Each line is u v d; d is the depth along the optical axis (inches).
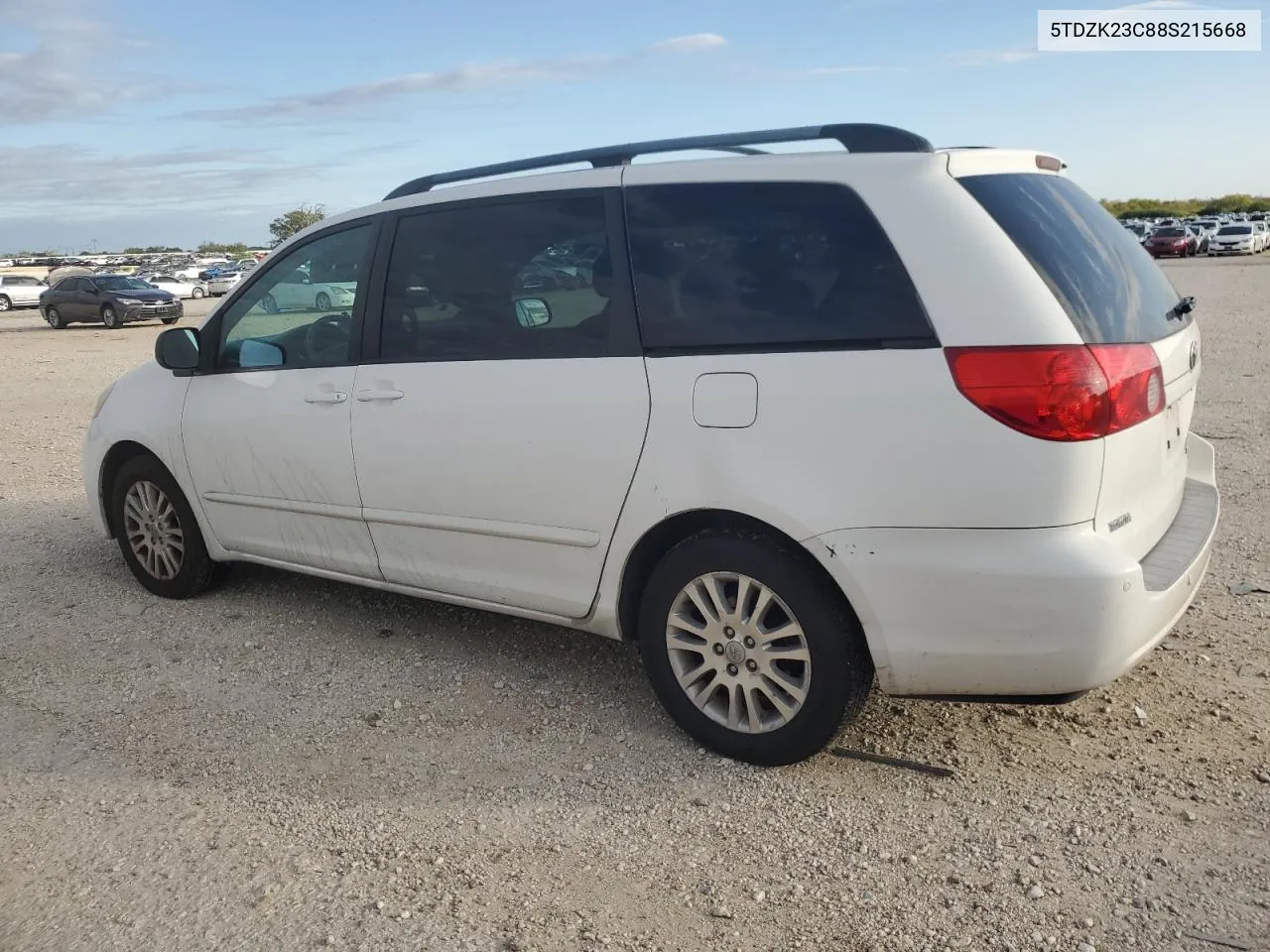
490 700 157.1
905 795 126.0
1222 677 152.6
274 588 210.1
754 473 124.7
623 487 135.6
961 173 122.5
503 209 149.9
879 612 119.6
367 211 167.2
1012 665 116.1
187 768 139.3
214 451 186.7
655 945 102.0
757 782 130.5
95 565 229.5
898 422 116.5
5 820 127.7
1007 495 112.8
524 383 143.6
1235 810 119.6
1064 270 119.3
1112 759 132.0
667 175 136.9
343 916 107.7
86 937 105.7
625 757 138.7
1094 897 106.0
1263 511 234.8
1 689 165.2
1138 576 114.0
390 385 158.7
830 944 101.2
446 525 155.6
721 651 133.6
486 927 105.3
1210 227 2332.7
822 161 127.6
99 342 954.7
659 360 132.2
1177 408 135.8
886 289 119.3
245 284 184.2
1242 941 98.7
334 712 154.6
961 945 100.1
